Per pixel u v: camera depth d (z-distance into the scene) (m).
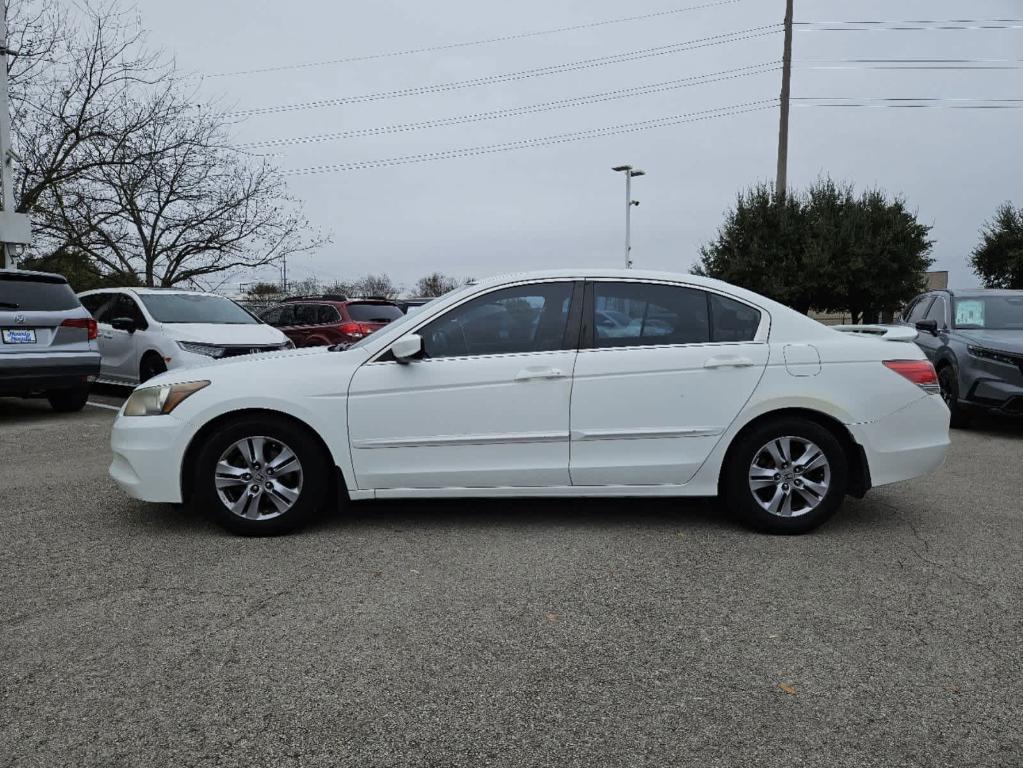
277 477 4.68
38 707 2.74
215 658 3.11
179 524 4.95
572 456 4.68
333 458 4.64
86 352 9.45
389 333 4.75
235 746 2.52
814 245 26.42
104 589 3.84
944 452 4.86
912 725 2.65
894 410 4.73
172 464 4.60
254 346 10.30
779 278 26.94
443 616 3.53
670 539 4.66
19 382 8.84
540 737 2.58
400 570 4.12
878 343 4.84
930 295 10.95
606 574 4.07
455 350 4.71
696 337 4.77
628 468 4.68
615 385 4.64
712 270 29.12
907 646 3.24
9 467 6.70
